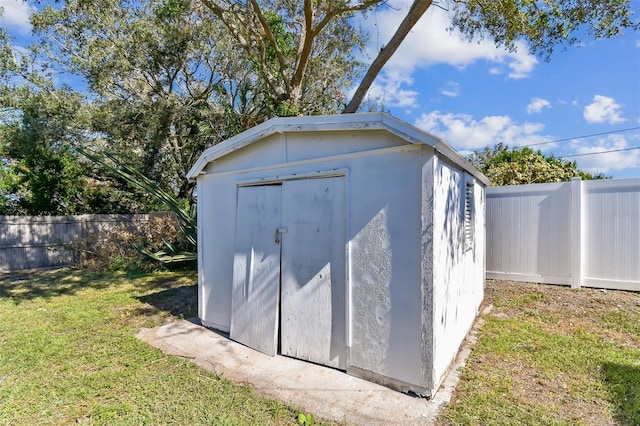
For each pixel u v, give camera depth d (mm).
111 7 9695
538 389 2828
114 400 2725
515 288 6180
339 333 3221
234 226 4277
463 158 3355
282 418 2496
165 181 12688
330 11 8164
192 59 11250
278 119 3568
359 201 3088
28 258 9344
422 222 2709
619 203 5734
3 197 11062
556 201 6301
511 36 7238
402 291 2814
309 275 3439
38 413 2551
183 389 2887
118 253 9016
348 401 2684
